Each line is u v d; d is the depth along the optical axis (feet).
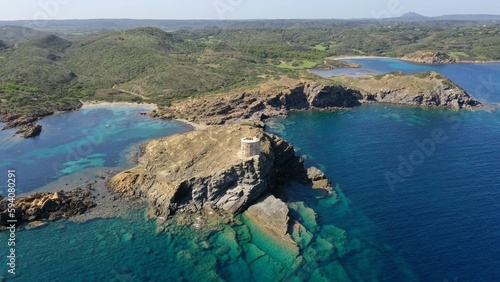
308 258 228.02
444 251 232.73
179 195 284.20
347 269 219.41
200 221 268.21
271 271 218.59
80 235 253.03
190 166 307.99
